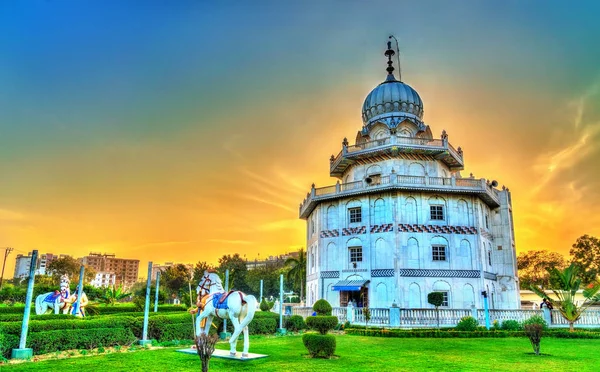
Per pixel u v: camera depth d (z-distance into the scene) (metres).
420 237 42.22
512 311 33.38
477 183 44.16
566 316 30.66
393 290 40.56
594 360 17.08
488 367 15.17
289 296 104.62
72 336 18.09
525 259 86.44
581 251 71.00
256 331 27.75
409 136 48.19
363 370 14.24
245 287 104.50
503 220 49.34
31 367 13.93
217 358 16.20
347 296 44.12
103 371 13.35
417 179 42.94
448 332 27.36
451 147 46.53
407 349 20.45
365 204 44.44
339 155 48.59
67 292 28.58
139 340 20.75
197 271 86.88
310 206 49.59
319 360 16.31
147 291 21.50
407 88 50.56
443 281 41.62
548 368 15.03
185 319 23.52
